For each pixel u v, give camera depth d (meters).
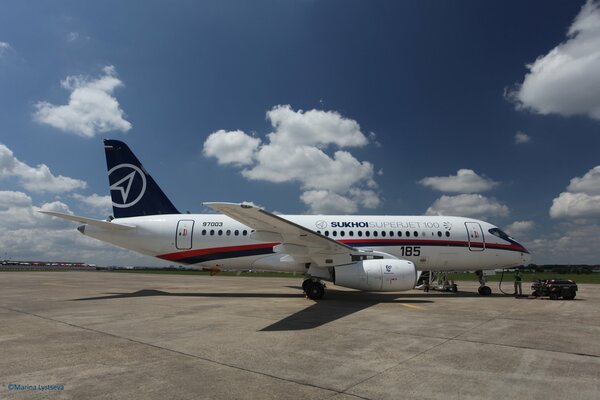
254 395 5.09
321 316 11.86
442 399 5.02
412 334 9.18
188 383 5.56
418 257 19.06
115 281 32.06
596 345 8.16
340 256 16.02
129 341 8.31
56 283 28.31
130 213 19.50
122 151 19.77
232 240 18.12
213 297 17.72
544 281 19.31
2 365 6.46
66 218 16.61
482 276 20.53
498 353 7.43
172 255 18.42
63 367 6.36
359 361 6.80
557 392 5.32
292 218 19.27
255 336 8.86
